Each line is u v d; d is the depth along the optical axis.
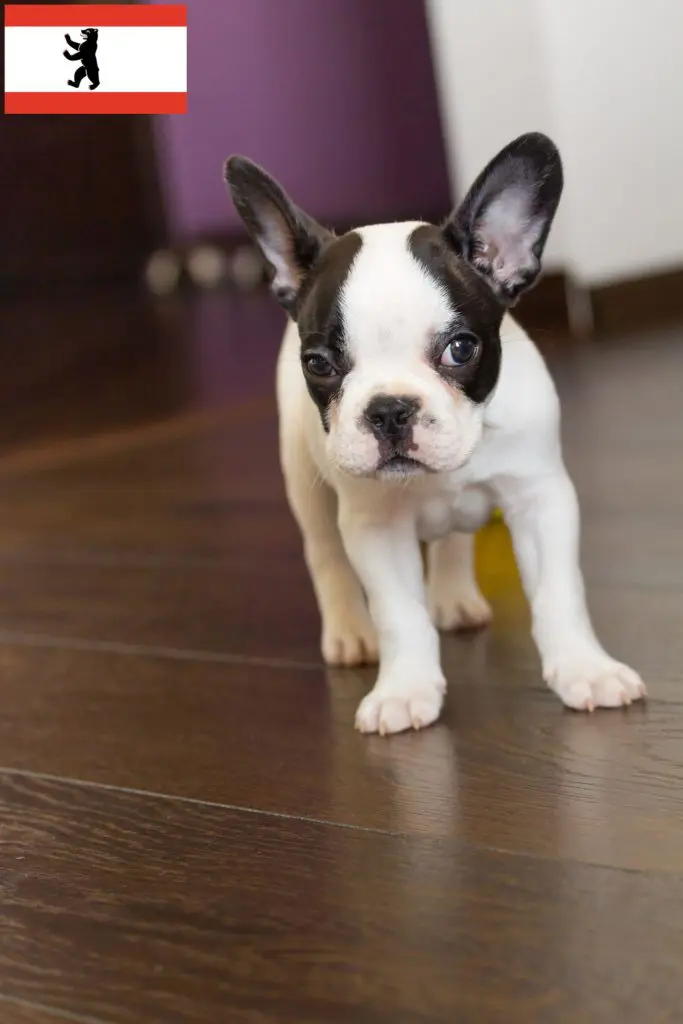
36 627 1.34
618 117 2.47
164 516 1.63
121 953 0.91
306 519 1.21
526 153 1.05
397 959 0.88
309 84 4.02
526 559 1.09
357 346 1.01
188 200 4.48
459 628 1.21
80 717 1.16
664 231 2.59
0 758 1.11
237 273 4.33
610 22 2.40
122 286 4.58
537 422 1.06
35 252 4.58
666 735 1.02
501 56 2.45
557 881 0.91
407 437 1.00
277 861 0.96
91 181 4.57
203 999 0.87
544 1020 0.83
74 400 2.68
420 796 1.00
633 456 1.53
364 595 1.22
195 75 4.30
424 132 3.82
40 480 1.99
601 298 2.53
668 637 1.13
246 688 1.17
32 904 0.96
